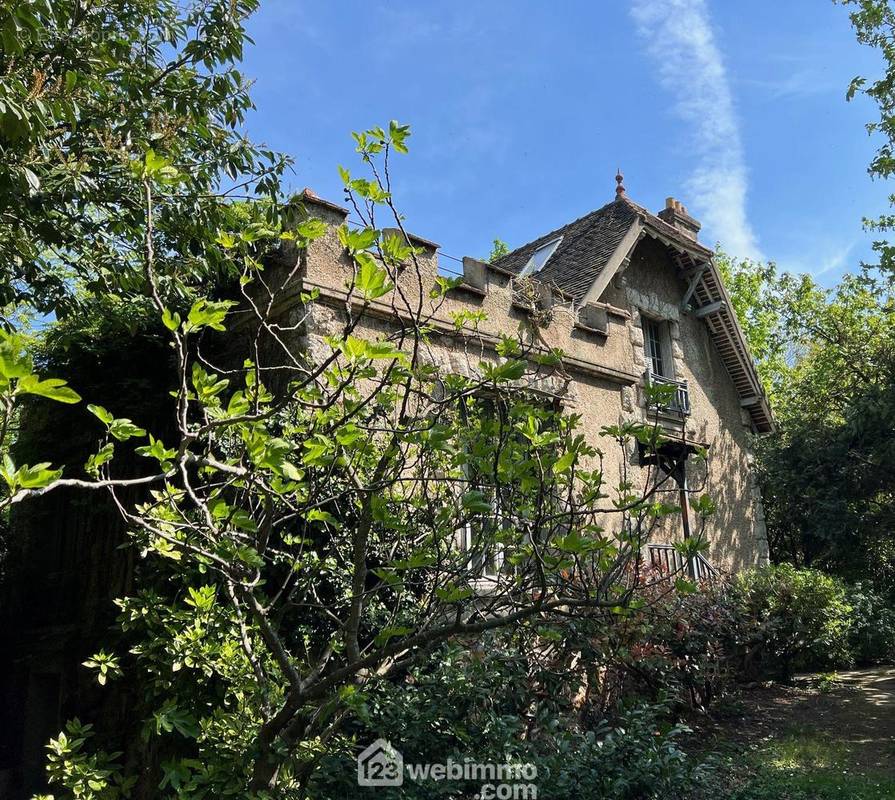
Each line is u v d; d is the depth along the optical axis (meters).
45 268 6.12
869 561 15.57
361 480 4.62
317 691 3.77
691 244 12.83
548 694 6.10
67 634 8.95
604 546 3.99
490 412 5.47
